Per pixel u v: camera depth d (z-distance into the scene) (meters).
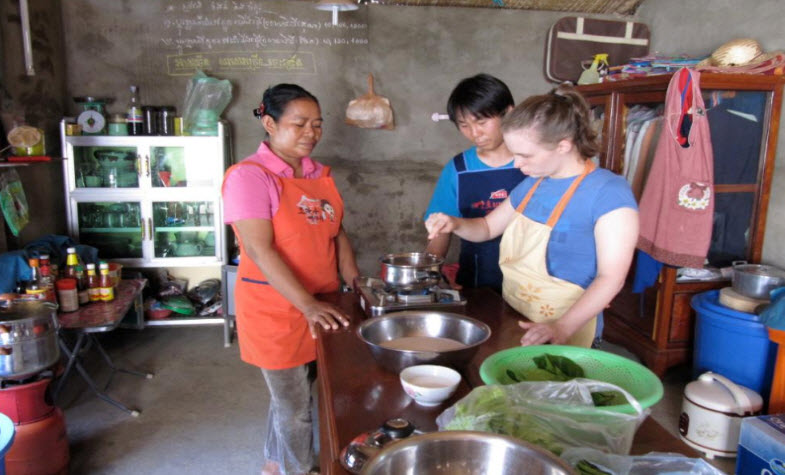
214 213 3.75
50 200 3.68
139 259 3.75
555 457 0.75
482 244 2.25
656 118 3.30
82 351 3.02
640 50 4.09
